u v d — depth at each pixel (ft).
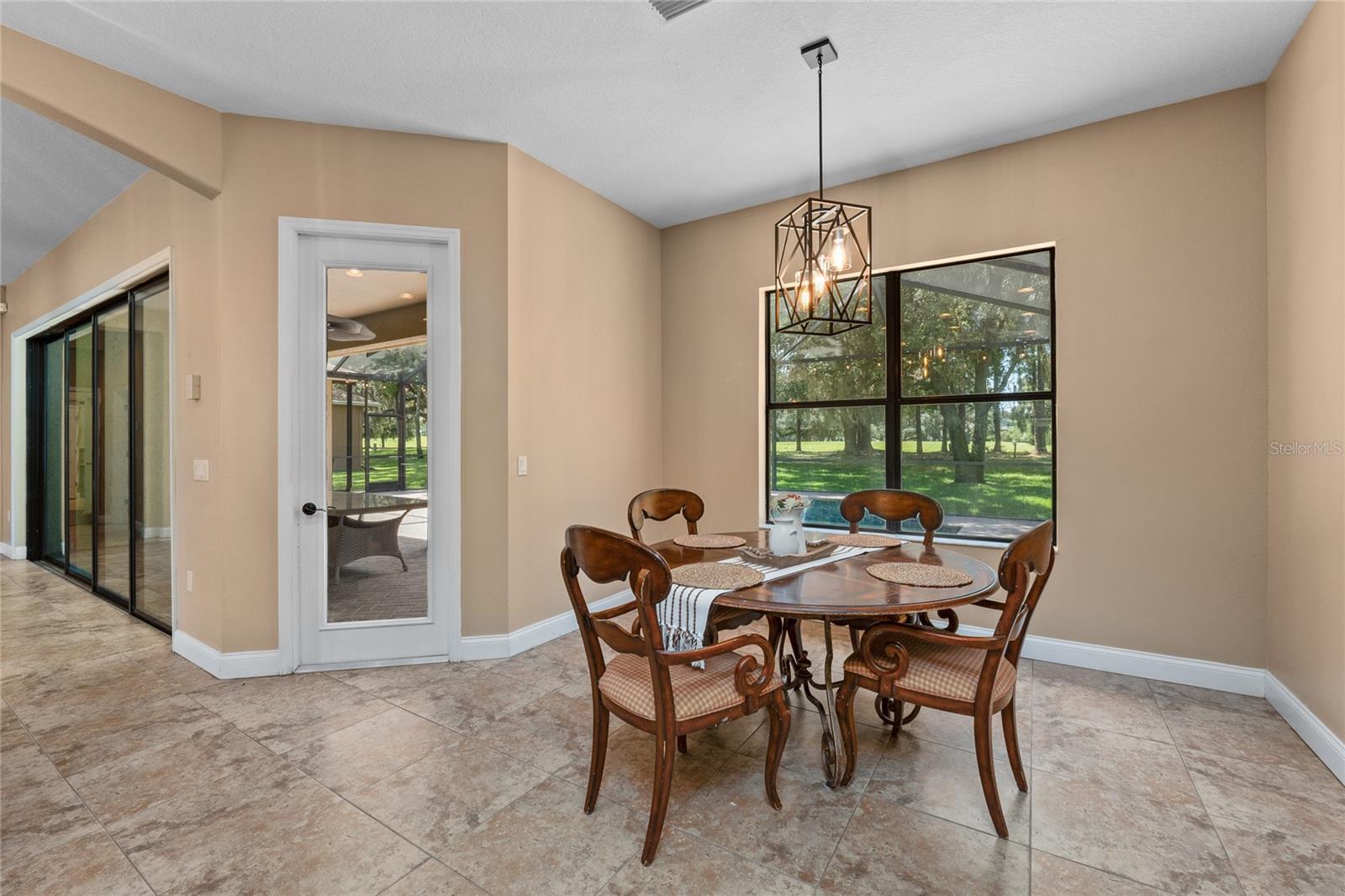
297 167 9.36
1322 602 6.85
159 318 11.46
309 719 7.91
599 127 9.71
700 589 5.95
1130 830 5.61
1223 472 8.68
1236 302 8.57
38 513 17.90
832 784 6.32
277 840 5.51
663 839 5.52
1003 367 10.65
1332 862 5.17
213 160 8.98
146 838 5.54
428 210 9.87
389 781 6.48
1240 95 8.55
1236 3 6.89
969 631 10.70
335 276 9.70
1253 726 7.62
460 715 8.04
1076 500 9.71
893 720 7.63
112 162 10.48
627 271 13.20
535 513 10.85
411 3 6.85
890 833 5.59
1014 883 4.93
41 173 10.87
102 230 12.35
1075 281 9.70
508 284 10.19
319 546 9.61
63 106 7.54
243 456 9.24
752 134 9.98
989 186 10.38
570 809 5.98
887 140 10.10
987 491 10.83
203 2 6.75
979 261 10.80
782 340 12.92
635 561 5.06
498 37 7.48
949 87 8.61
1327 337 6.69
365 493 9.80
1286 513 7.77
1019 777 6.20
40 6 6.76
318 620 9.59
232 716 7.99
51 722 7.83
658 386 14.19
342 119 9.36
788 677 7.91
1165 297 9.04
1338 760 6.40
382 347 9.87
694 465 13.80
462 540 9.99
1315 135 6.93
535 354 10.80
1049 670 9.54
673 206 13.01
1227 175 8.62
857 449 12.10
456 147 10.02
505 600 10.19
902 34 7.46
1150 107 9.09
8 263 15.94
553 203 11.23
